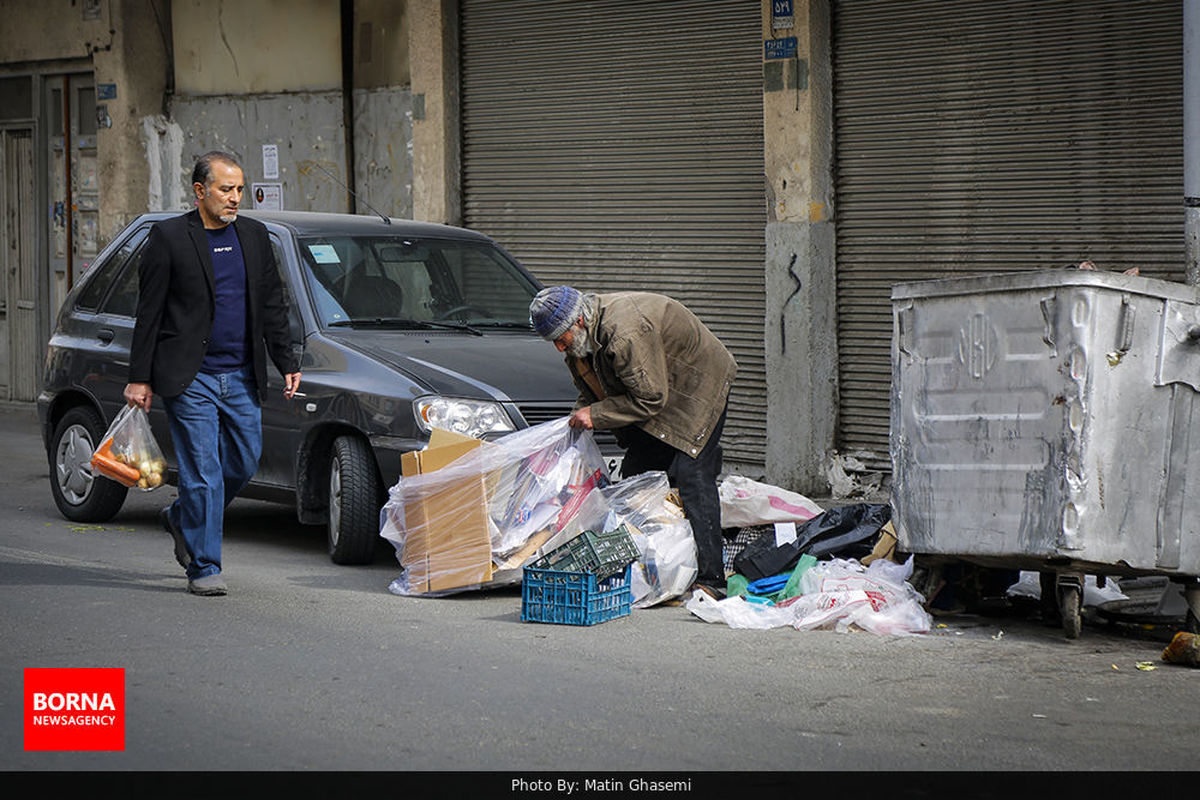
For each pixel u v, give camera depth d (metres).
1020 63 10.36
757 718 5.40
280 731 5.16
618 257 12.65
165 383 7.21
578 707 5.51
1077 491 6.45
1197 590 6.79
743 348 11.89
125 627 6.66
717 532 7.48
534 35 13.04
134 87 15.88
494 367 8.38
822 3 11.17
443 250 9.64
